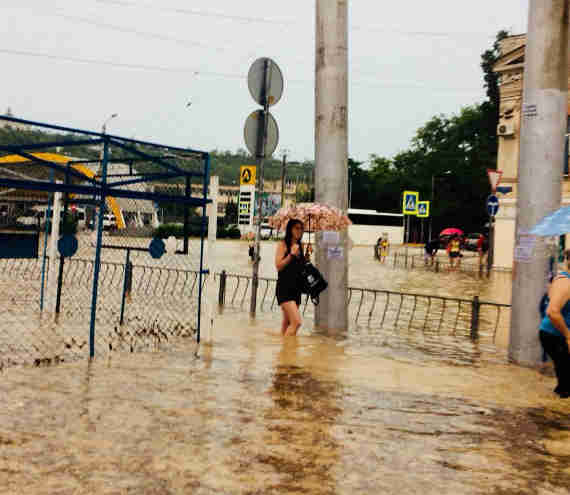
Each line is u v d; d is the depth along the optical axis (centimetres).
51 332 773
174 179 772
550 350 586
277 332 883
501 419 516
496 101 5697
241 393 544
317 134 963
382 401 548
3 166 780
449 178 6762
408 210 4700
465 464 404
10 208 768
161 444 406
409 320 1122
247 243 5203
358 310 1169
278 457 396
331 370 662
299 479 362
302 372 642
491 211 2453
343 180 958
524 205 771
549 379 684
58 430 420
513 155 2739
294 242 838
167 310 1033
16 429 417
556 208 762
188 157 754
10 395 494
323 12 951
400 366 710
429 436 458
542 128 762
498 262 2805
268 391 557
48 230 977
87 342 725
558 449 445
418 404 546
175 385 556
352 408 520
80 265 1758
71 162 861
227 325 923
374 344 850
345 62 956
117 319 903
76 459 372
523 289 764
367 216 6594
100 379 561
